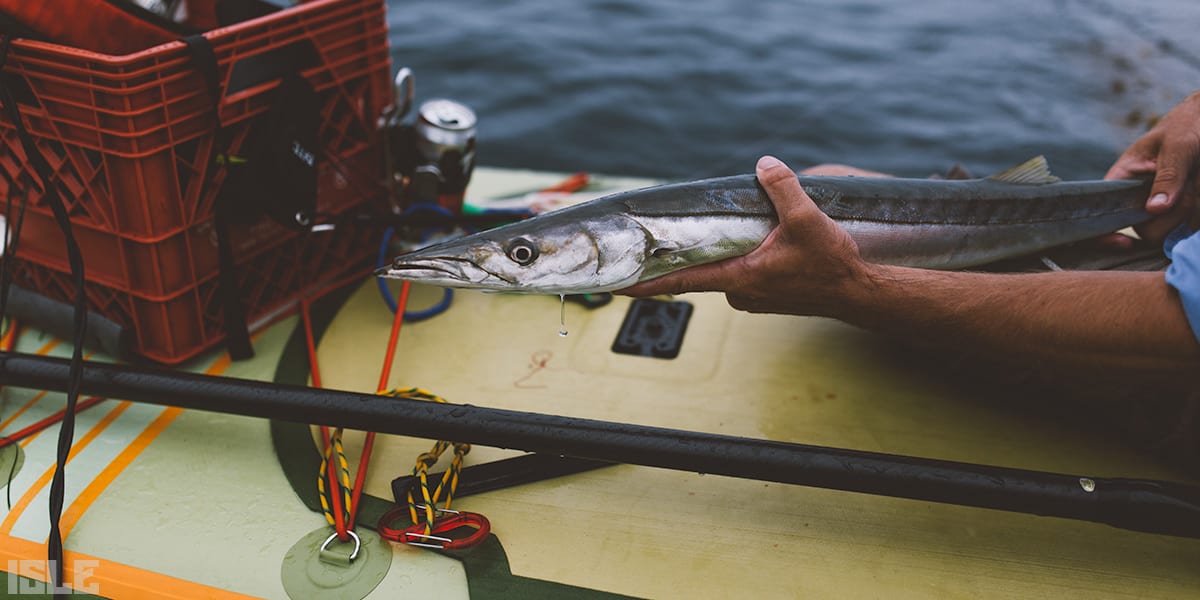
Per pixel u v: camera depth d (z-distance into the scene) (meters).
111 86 1.78
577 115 6.00
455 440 1.71
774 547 1.73
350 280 2.54
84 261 2.09
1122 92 4.05
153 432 1.99
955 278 1.75
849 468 1.62
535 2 7.97
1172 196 2.14
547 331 2.38
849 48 6.98
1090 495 1.57
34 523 1.74
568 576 1.66
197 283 2.10
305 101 2.09
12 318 2.30
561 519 1.78
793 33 7.34
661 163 5.51
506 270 1.62
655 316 2.43
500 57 6.77
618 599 1.61
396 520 1.76
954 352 2.17
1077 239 2.16
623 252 1.66
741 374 2.22
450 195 2.61
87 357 2.20
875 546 1.74
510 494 1.84
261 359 2.23
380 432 1.74
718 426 2.04
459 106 2.59
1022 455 1.97
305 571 1.66
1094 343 1.66
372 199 2.55
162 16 2.07
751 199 1.74
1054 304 1.68
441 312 2.44
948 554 1.73
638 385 2.17
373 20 2.33
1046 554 1.73
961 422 2.07
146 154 1.86
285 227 2.13
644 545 1.73
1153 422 1.93
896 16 7.55
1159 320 1.59
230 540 1.72
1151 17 4.49
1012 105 4.91
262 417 1.79
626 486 1.87
